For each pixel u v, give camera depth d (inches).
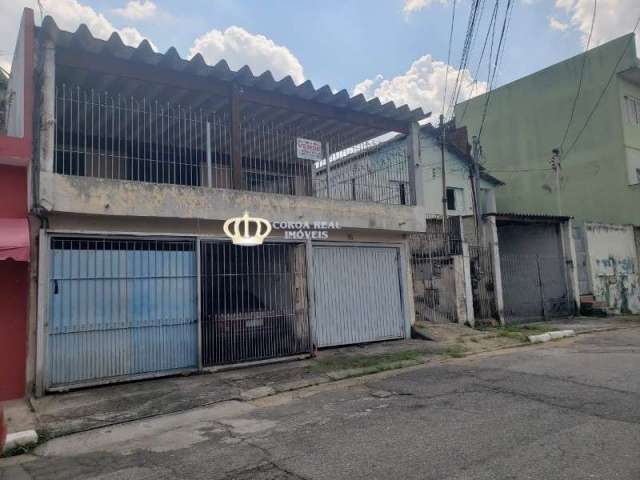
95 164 400.5
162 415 249.4
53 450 204.1
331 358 378.9
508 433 189.0
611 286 693.9
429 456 168.9
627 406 219.8
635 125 805.9
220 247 364.8
